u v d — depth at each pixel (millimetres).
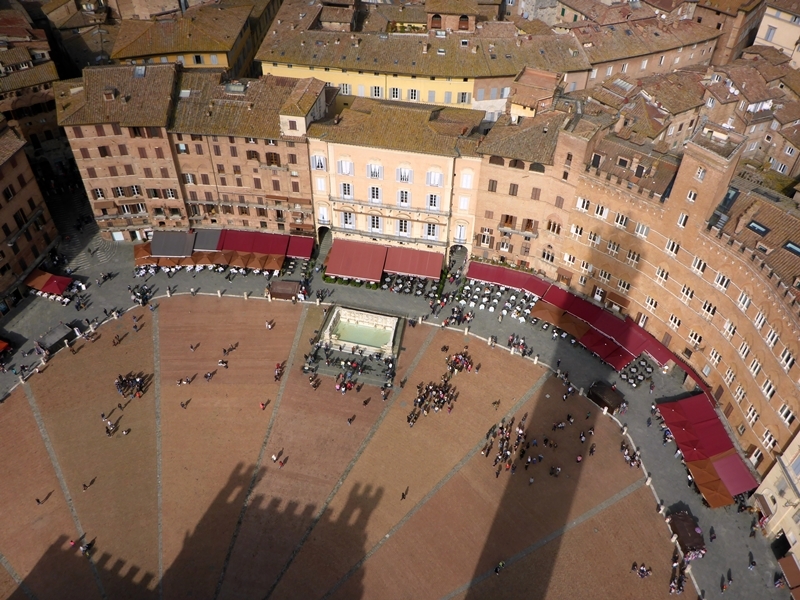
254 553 87125
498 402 104562
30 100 135125
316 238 127312
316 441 99625
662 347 106562
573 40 138250
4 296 114875
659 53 146875
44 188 140500
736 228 91312
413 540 88312
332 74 134875
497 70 131250
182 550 87250
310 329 115688
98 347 111938
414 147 109812
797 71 137125
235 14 151500
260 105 117062
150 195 123438
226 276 124875
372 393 105938
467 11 139250
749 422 91125
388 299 120750
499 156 107125
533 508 91188
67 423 101125
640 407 103125
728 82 129500
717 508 90375
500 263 121812
